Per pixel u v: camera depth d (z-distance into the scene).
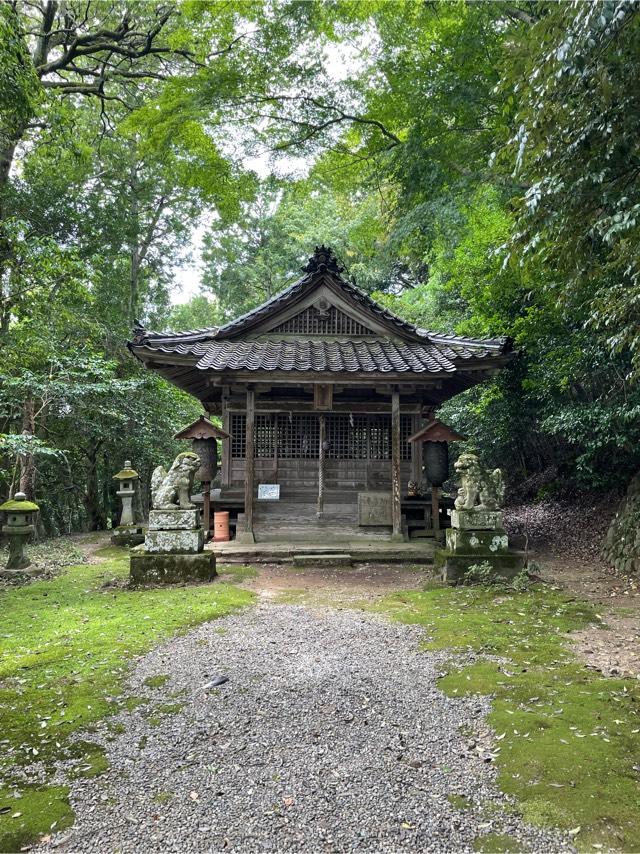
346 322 12.05
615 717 3.41
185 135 12.66
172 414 18.44
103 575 8.66
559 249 4.82
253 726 3.37
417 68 10.66
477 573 7.19
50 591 7.42
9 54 8.08
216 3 11.00
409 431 11.52
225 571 8.41
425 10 10.38
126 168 19.25
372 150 13.07
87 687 3.97
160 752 3.08
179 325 27.12
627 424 8.60
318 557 9.01
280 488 11.12
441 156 10.49
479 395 14.41
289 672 4.23
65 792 2.72
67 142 11.42
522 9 9.60
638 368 5.22
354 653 4.66
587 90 3.94
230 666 4.36
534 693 3.77
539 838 2.35
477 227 11.71
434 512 10.45
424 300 21.22
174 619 5.67
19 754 3.07
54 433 15.62
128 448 17.64
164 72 17.50
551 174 4.40
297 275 29.16
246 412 11.05
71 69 15.80
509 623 5.49
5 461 14.73
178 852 2.30
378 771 2.87
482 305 12.29
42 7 14.59
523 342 11.02
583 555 9.71
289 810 2.56
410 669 4.28
